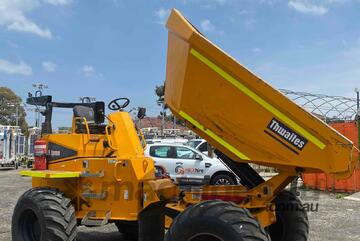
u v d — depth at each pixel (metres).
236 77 4.50
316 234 8.20
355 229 8.66
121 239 7.69
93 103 6.81
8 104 64.38
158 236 5.86
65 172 6.21
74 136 6.44
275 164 4.61
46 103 6.93
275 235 5.80
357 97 14.36
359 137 13.50
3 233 8.12
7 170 30.59
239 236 4.09
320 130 4.39
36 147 6.63
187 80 4.61
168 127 38.72
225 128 4.59
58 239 5.75
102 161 6.13
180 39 4.71
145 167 6.05
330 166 4.39
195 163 14.74
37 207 5.86
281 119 4.46
